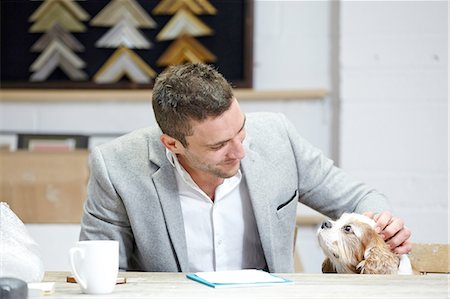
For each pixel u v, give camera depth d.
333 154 3.56
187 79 1.87
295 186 2.18
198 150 1.89
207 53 3.60
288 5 3.60
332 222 2.22
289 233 2.16
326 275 1.71
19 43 3.69
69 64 3.65
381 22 3.43
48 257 2.60
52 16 3.66
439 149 3.41
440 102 3.40
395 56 3.42
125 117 3.67
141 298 1.43
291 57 3.61
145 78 3.62
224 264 2.11
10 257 1.55
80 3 3.66
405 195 3.43
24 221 3.52
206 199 2.07
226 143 1.87
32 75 3.67
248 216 2.12
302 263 3.54
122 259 2.09
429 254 2.10
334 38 3.57
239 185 2.11
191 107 1.83
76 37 3.66
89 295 1.47
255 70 3.62
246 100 3.62
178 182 2.07
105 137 3.66
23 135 3.66
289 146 2.19
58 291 1.53
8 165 3.55
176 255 2.04
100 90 3.63
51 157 3.55
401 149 3.43
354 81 3.45
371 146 3.45
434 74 3.41
